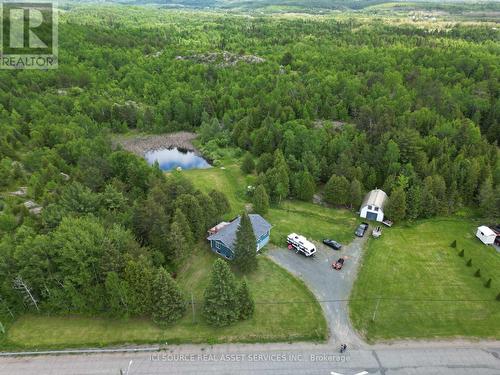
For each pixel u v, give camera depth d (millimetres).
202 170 93312
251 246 52156
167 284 43938
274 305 49062
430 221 69062
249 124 107875
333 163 80688
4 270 44719
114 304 43812
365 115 97750
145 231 54250
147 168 75812
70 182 71125
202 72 152375
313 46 179250
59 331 44469
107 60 158875
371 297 50844
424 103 108062
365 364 41312
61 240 45469
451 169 74188
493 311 48969
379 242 62750
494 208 67250
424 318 47594
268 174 76625
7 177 74500
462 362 41719
